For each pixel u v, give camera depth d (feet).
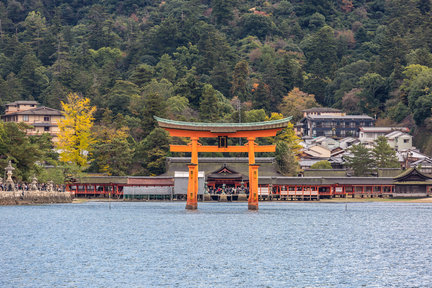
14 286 151.64
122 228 270.26
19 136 409.49
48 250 203.10
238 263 183.83
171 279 160.86
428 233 262.26
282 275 166.81
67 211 360.69
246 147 345.31
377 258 193.77
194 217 327.67
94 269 172.14
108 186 510.99
